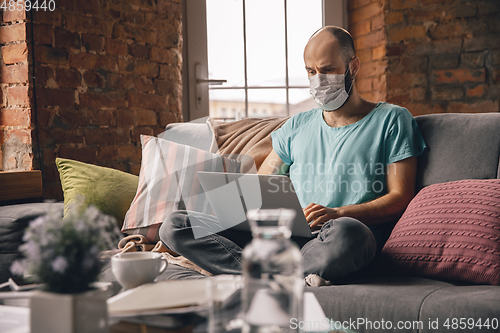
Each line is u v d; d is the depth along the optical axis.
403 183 1.53
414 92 2.73
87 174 1.81
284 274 0.57
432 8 2.71
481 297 0.99
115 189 1.80
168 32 2.57
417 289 1.09
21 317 0.72
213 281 0.68
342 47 1.70
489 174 1.40
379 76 2.80
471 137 1.48
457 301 0.98
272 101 2.91
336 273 1.22
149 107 2.50
